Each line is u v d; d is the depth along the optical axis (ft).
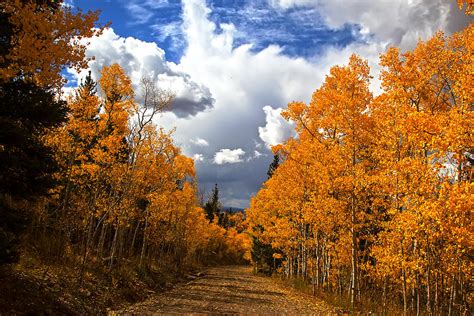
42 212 52.03
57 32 23.61
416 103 43.14
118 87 58.65
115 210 63.05
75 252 63.82
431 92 42.93
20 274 36.99
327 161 54.08
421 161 36.04
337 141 54.90
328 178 53.36
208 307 55.47
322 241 69.62
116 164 59.52
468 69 30.37
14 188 29.66
